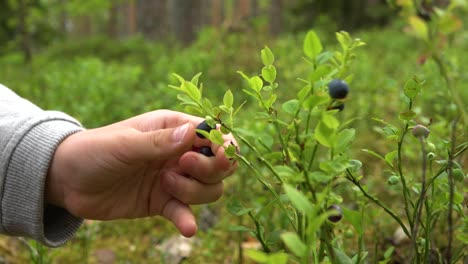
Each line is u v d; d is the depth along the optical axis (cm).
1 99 39
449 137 48
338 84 23
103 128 35
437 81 74
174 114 38
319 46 24
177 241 65
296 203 20
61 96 113
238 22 209
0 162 35
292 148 25
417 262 32
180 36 363
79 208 36
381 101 99
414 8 21
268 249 32
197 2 366
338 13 299
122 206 37
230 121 27
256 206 56
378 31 251
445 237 47
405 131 30
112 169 34
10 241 66
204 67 147
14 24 280
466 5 21
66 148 34
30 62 239
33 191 35
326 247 28
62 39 303
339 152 25
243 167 63
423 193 28
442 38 22
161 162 36
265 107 26
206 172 34
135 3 609
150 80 156
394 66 157
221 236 65
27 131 35
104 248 65
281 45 183
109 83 120
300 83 108
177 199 37
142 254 64
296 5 313
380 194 63
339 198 25
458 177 31
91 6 394
